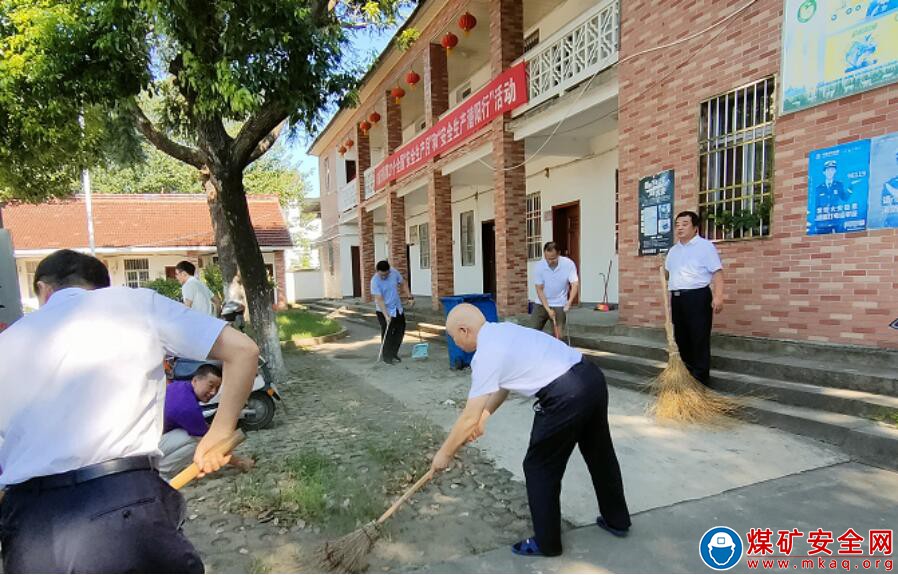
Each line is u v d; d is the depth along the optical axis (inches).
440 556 111.9
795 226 199.5
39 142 256.7
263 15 191.3
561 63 325.7
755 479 138.6
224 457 73.4
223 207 274.8
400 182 579.5
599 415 109.7
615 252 392.2
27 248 750.5
